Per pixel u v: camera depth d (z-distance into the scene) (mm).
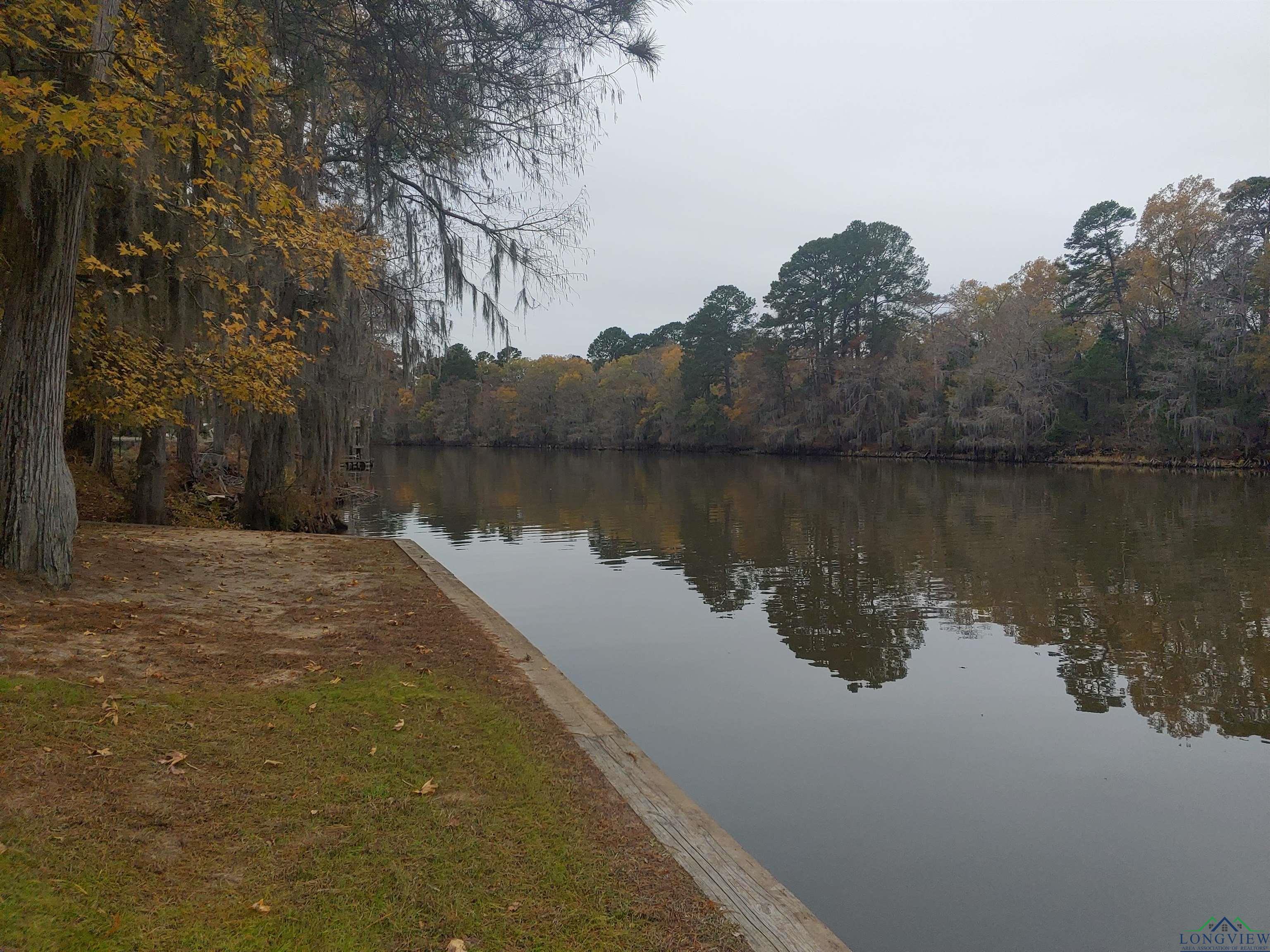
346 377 16859
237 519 16984
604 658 10062
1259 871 5270
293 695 4691
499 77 8164
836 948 2682
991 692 8828
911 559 17344
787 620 12078
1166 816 6020
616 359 114312
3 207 6887
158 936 2443
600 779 3965
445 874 2938
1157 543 18875
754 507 28469
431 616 7180
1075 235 58531
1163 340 47625
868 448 64625
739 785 6500
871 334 63281
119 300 9305
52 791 3168
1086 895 4973
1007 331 53812
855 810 6074
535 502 30734
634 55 7938
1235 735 7629
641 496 33000
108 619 5895
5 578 6242
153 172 8602
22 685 4141
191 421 17500
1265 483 35500
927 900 4902
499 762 4023
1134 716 8125
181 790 3379
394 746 4086
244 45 7535
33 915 2428
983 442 54312
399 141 9516
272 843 3055
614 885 2988
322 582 8594
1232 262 46188
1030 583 14750
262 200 9070
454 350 86938
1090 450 51219
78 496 13672
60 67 6168
